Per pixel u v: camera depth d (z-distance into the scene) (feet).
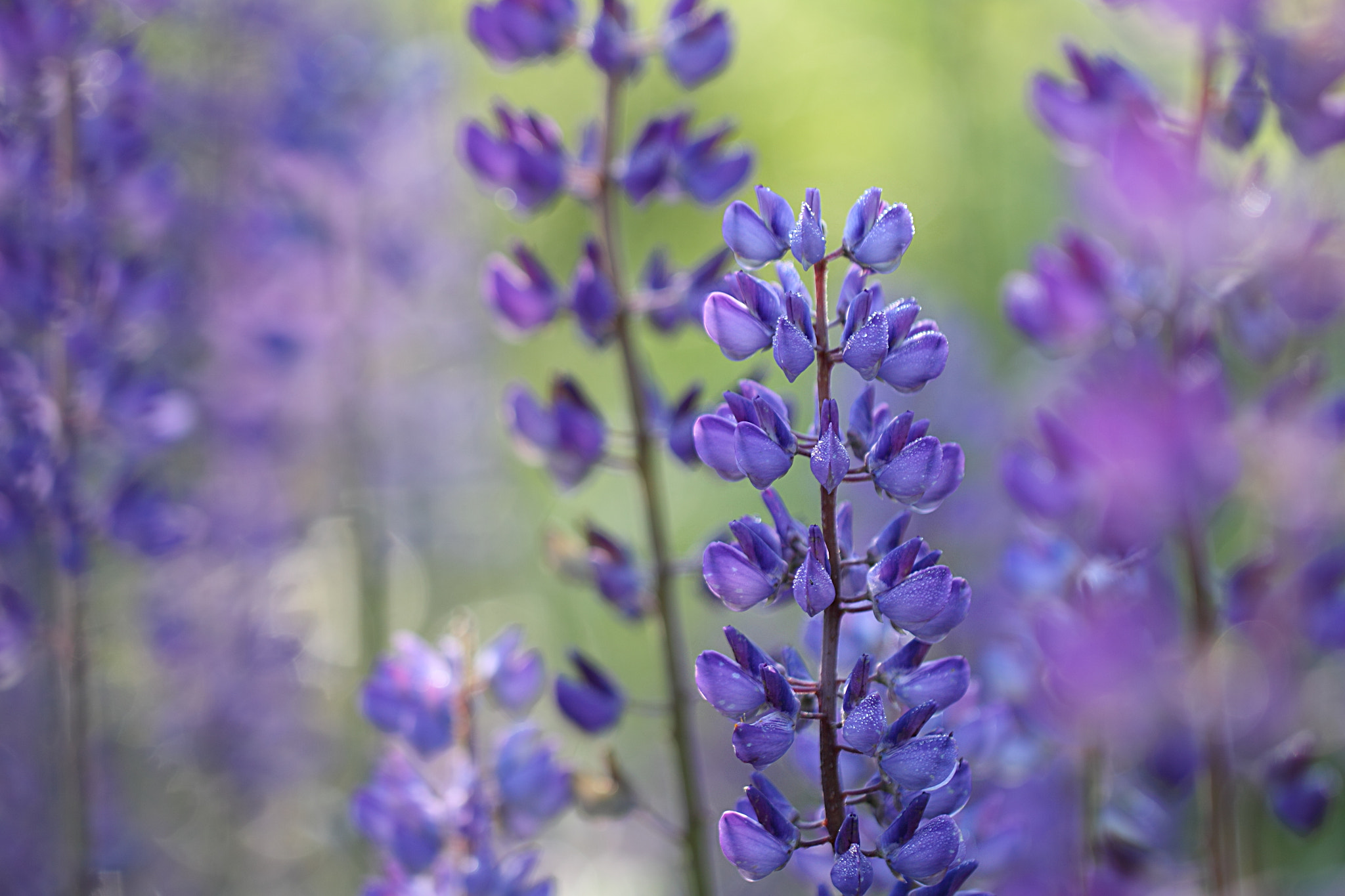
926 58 8.39
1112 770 3.03
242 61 4.98
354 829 4.04
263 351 4.75
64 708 3.82
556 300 3.03
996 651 3.07
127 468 3.77
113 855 3.71
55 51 3.37
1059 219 6.77
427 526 5.41
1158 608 2.93
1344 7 2.90
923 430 2.53
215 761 4.51
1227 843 2.91
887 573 2.51
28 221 3.44
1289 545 3.00
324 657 4.88
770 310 2.51
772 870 2.50
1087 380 3.01
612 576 2.98
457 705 2.88
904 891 2.50
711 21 3.01
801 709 2.52
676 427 2.97
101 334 3.48
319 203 4.82
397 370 5.07
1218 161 3.08
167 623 4.42
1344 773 3.75
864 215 2.51
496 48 3.03
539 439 3.01
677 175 3.04
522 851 2.88
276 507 4.75
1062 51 3.05
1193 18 2.93
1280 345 3.01
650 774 5.59
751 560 2.52
